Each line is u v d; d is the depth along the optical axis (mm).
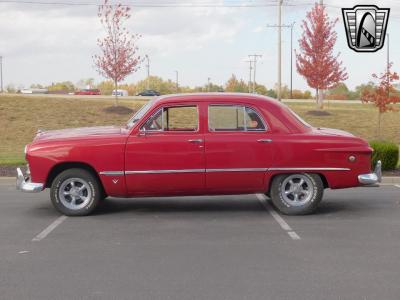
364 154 9086
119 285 5664
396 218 8961
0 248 7176
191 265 6359
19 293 5449
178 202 10344
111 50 33688
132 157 8828
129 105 36219
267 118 9000
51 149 8844
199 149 8852
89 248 7148
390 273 6035
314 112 35625
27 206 10102
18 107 32156
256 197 10805
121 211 9531
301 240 7512
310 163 8953
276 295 5344
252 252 6910
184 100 8977
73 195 9102
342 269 6184
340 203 10266
